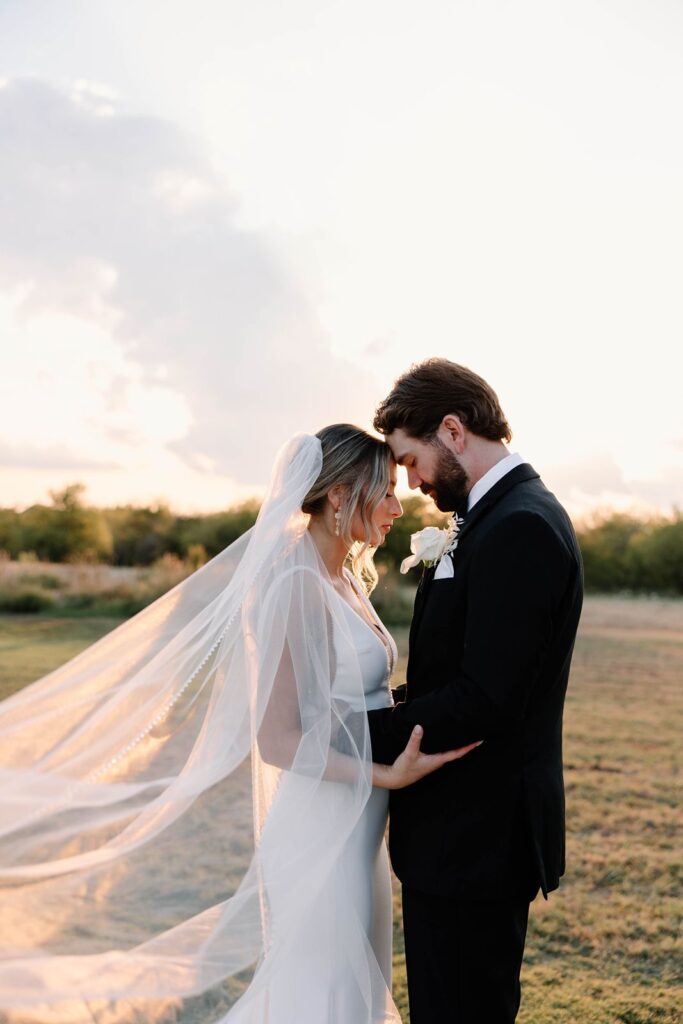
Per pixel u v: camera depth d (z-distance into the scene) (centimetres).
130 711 214
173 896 205
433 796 209
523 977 302
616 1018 274
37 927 201
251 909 205
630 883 384
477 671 195
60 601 1127
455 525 223
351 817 204
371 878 220
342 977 208
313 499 221
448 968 205
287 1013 204
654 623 1153
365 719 207
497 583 196
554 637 205
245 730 210
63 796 208
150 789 211
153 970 201
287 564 210
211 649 214
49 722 213
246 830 209
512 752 207
